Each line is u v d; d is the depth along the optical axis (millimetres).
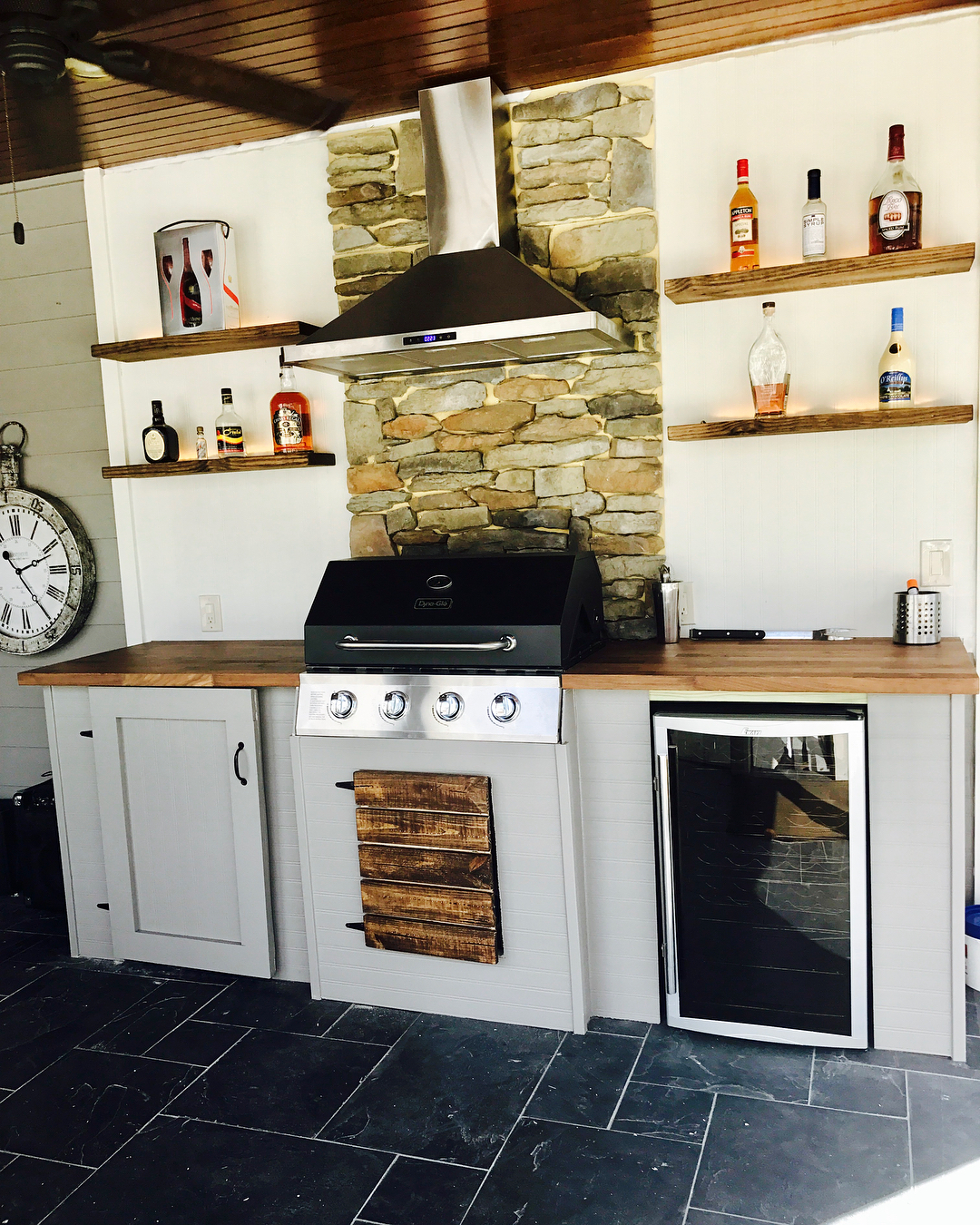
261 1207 1942
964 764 2188
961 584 2701
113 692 2881
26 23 2336
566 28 2486
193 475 3449
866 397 2721
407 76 2754
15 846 3711
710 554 2906
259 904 2799
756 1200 1879
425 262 2803
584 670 2451
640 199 2820
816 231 2559
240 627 3469
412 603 2641
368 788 2576
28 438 3809
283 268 3258
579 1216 1864
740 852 2330
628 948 2512
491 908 2498
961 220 2592
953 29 2543
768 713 2271
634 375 2879
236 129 3096
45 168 3443
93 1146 2160
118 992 2875
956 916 2230
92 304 3641
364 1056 2459
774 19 2518
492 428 3041
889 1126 2064
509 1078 2322
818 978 2314
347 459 3242
